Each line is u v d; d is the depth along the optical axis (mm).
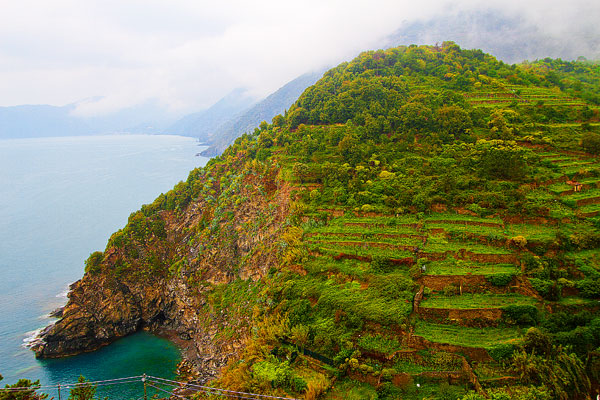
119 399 79188
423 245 70875
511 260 64125
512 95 125750
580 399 45906
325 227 83750
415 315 59156
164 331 109438
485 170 84750
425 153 97188
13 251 165250
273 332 66750
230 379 63312
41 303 124688
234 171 126125
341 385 55312
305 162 106000
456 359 52500
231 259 103875
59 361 95312
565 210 72250
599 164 85812
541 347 50031
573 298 57094
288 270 79562
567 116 110375
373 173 93438
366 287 67000
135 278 112500
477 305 58156
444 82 134750
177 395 75875
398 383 51906
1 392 60156
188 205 126875
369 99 121688
